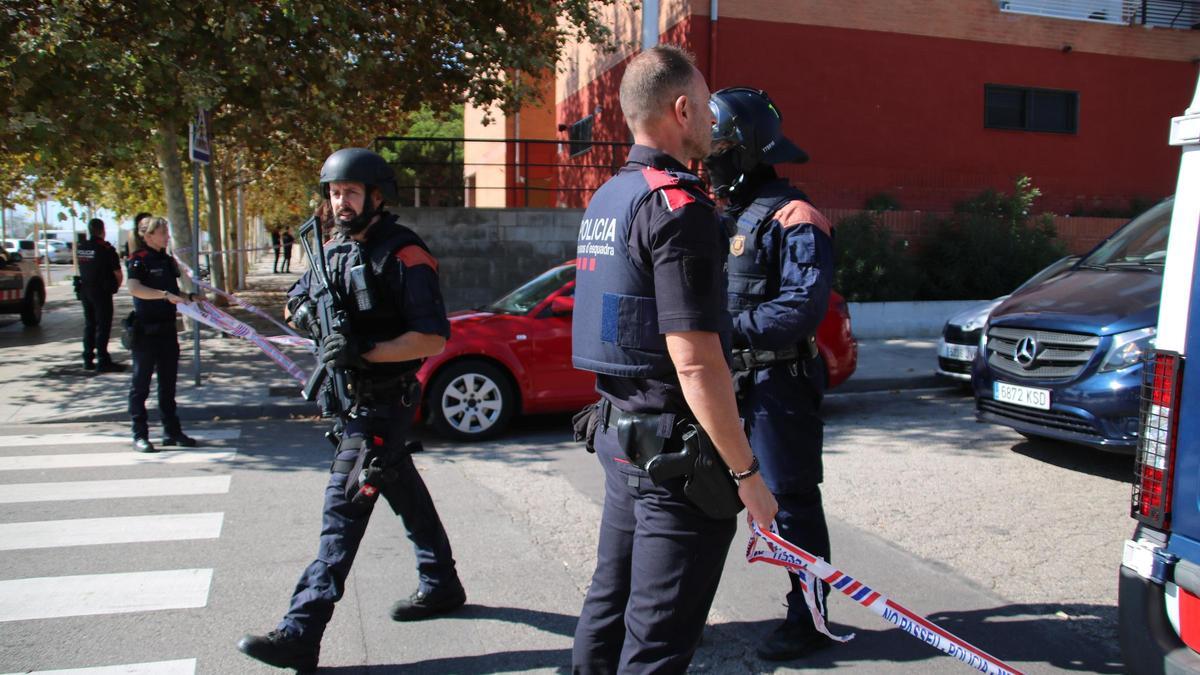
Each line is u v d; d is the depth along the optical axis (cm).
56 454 686
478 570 444
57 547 473
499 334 746
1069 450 679
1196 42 1641
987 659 251
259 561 454
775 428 345
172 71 970
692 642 232
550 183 2147
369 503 336
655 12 1045
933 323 1336
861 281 1315
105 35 1011
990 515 526
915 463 648
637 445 224
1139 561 271
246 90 1105
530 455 694
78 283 1055
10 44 895
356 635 371
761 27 1389
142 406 696
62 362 1126
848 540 485
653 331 220
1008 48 1524
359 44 1041
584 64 1825
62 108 935
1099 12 1579
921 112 1484
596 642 253
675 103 233
